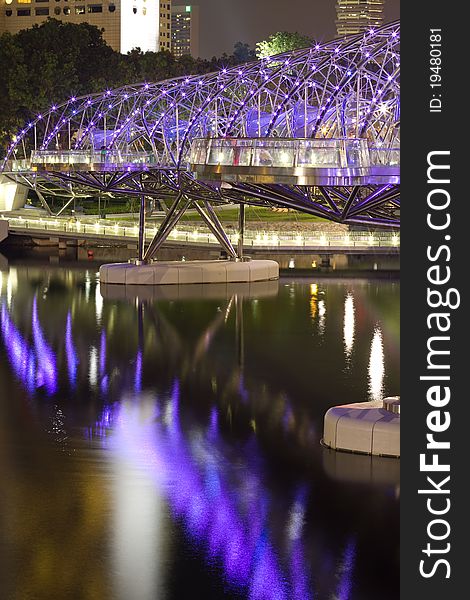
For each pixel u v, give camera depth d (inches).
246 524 1109.7
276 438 1414.9
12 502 1175.6
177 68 5502.0
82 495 1197.1
